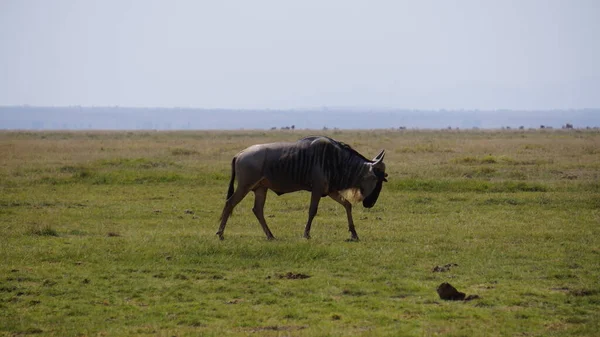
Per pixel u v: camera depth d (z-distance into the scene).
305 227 52.25
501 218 57.34
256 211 49.25
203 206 66.12
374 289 34.25
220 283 35.78
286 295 33.53
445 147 149.25
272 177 48.69
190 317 30.12
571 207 62.78
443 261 40.75
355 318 29.78
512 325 28.64
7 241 46.31
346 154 49.00
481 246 45.06
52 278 36.59
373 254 42.25
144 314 30.62
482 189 74.31
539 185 74.94
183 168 98.56
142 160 105.81
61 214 60.03
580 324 28.67
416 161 110.25
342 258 41.22
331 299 32.78
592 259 40.97
